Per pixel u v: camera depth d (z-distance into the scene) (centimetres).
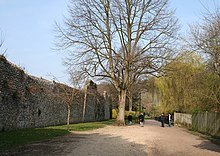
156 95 4600
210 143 1861
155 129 2945
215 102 2311
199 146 1667
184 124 3572
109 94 6122
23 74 2077
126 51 3338
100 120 5184
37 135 1742
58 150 1241
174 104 4019
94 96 4756
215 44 1634
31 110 2252
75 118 3662
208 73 2148
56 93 2862
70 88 3086
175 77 3453
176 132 2684
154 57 3241
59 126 2725
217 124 2300
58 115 2997
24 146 1310
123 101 3428
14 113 1925
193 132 2722
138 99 7194
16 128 1961
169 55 3234
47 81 2689
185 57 3359
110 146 1455
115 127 3048
